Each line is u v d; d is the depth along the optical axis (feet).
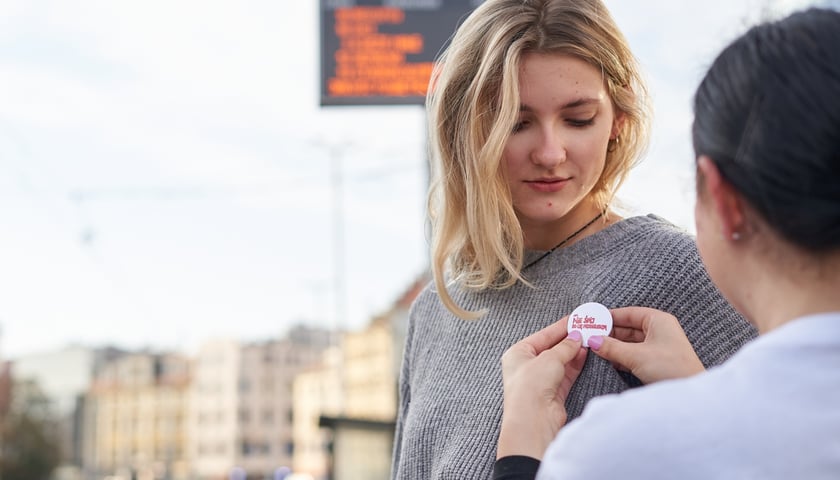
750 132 2.70
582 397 4.18
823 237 2.61
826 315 2.63
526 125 4.46
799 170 2.59
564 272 4.71
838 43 2.66
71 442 284.20
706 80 2.94
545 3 4.46
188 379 274.98
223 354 264.52
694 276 4.35
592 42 4.37
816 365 2.57
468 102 4.60
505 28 4.45
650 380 3.89
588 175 4.49
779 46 2.73
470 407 4.66
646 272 4.43
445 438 4.69
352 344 168.76
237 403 258.78
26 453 189.78
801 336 2.61
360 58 19.58
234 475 165.37
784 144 2.61
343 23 19.66
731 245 2.86
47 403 204.33
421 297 5.54
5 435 188.03
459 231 4.85
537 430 3.71
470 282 4.97
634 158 4.74
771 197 2.65
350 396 169.68
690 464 2.54
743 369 2.64
